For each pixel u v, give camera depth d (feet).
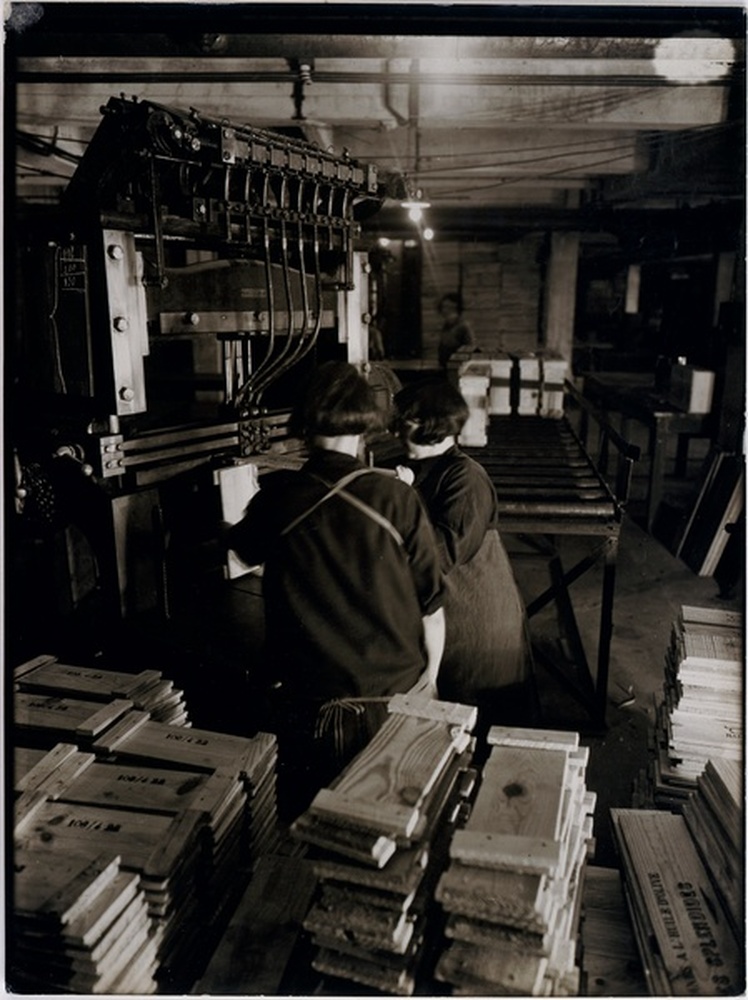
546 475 15.70
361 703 6.88
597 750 12.80
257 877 6.11
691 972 5.41
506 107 15.19
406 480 9.41
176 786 6.27
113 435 8.61
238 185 9.93
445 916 5.41
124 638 8.89
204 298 9.75
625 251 32.68
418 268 40.73
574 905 5.72
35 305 8.68
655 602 19.11
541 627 17.49
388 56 9.48
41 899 4.94
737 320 20.94
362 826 4.87
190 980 6.04
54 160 19.77
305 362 12.42
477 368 22.34
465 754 6.16
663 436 23.62
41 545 12.58
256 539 7.04
